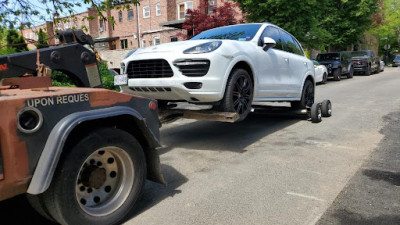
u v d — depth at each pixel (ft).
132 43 104.22
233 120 14.42
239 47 15.60
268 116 26.45
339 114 26.91
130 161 9.34
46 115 7.53
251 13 53.47
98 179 8.90
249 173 13.43
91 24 113.70
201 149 17.17
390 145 17.30
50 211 8.00
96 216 8.56
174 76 14.12
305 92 24.35
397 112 27.09
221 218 9.68
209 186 12.14
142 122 9.46
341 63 64.18
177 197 11.19
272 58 18.56
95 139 8.30
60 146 7.43
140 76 15.40
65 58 11.18
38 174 7.28
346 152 16.19
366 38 126.00
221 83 14.16
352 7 80.48
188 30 63.77
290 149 16.90
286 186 11.99
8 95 7.55
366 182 12.26
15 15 22.88
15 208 10.44
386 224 9.20
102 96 8.76
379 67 86.74
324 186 11.95
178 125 23.53
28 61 10.30
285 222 9.38
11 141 6.98
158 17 95.96
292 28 49.29
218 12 60.95
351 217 9.62
